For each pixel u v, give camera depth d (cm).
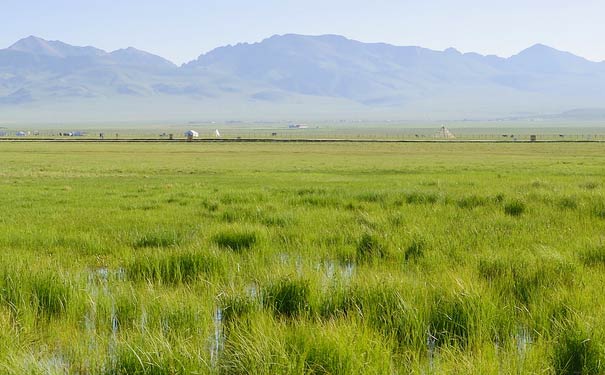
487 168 4572
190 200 2069
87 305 742
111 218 1603
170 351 552
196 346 591
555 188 2025
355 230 1245
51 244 1201
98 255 1100
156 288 827
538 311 683
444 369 539
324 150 9044
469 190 2130
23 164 5522
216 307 743
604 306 673
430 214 1477
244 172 4462
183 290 797
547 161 5769
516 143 11244
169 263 934
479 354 561
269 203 1808
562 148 9162
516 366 538
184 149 9381
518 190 2002
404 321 647
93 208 1880
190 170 4741
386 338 604
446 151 8625
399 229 1224
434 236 1145
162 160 6512
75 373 570
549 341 591
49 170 4653
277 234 1235
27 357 579
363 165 5384
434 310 679
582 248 1009
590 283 778
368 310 675
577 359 566
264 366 530
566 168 4362
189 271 913
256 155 7675
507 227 1271
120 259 1033
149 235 1226
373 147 10012
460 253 998
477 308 665
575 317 625
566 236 1148
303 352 555
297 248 1093
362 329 614
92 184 3178
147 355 552
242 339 586
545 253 920
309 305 710
